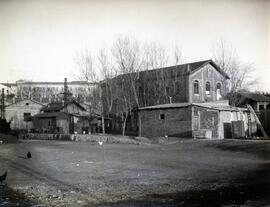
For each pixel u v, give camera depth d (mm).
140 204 9086
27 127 61938
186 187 11125
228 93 46719
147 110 37938
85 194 10281
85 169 15133
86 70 45781
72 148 25969
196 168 15070
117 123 49844
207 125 33625
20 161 18062
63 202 9359
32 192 10570
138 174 13672
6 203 9234
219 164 16172
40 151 23500
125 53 45906
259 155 19031
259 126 33750
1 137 37594
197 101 45844
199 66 46188
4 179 12648
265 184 11469
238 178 12570
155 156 20109
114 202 9328
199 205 8930
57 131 53281
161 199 9602
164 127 36094
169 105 37375
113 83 45844
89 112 51344
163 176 13148
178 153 21594
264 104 42094
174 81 47062
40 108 63969
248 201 9266
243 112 35531
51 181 12312
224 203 9086
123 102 45656
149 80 47812
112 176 13258
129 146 27750
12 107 62938
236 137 32062
